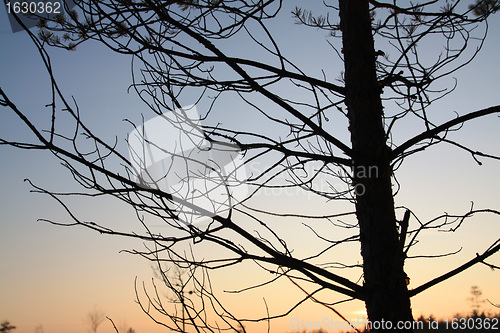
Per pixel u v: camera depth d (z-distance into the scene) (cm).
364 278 336
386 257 328
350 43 385
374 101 367
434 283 317
